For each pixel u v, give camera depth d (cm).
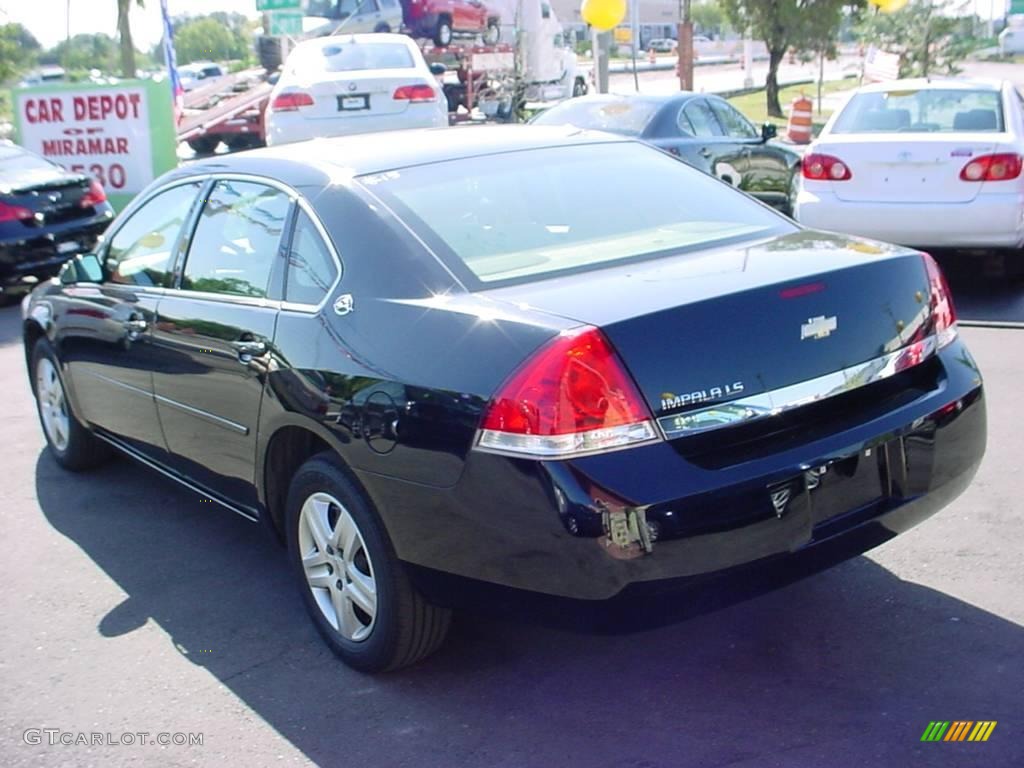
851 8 2858
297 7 2078
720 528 325
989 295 916
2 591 481
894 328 377
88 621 452
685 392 330
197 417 463
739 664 390
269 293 424
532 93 2719
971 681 371
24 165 1161
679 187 462
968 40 2767
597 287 359
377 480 362
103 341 531
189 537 532
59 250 1124
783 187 1187
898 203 861
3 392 805
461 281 370
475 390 334
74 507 575
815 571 352
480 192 423
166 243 503
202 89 2672
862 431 357
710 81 4219
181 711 383
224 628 441
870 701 363
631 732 355
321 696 387
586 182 447
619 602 324
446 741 357
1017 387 668
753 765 334
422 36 2283
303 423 390
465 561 344
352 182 416
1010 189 839
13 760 358
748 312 344
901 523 372
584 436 320
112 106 1497
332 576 403
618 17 1820
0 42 3528
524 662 401
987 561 453
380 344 367
